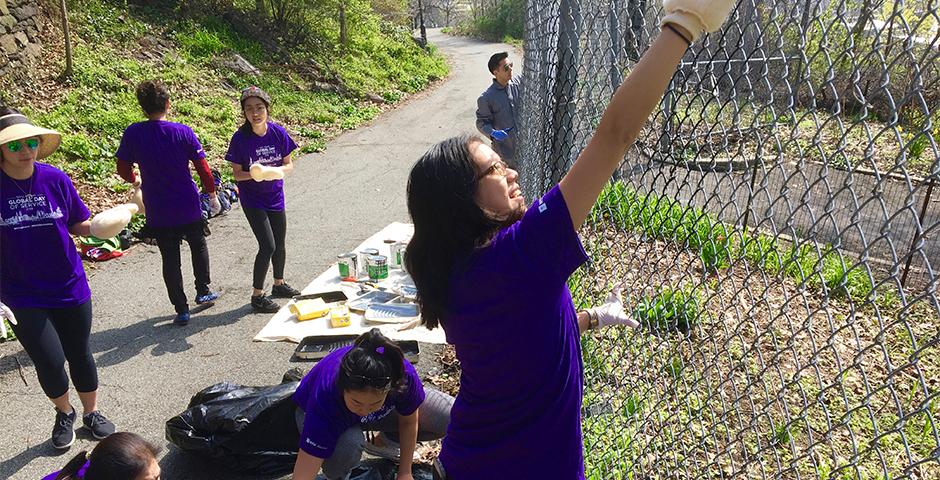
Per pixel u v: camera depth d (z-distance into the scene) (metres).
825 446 3.49
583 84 3.37
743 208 5.09
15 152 3.44
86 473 2.33
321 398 2.95
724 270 4.19
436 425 3.57
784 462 3.31
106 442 2.37
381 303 5.54
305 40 19.48
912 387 4.02
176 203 5.18
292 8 19.00
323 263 6.83
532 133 4.76
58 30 12.50
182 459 3.78
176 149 5.06
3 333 3.50
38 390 4.50
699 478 2.53
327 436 2.92
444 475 1.89
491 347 1.63
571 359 1.71
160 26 15.12
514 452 1.72
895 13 1.37
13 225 3.50
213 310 5.71
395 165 11.22
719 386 2.39
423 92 21.12
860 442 3.57
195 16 16.47
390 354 2.88
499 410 1.71
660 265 3.16
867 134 1.48
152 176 5.05
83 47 12.54
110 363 4.86
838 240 1.64
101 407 4.33
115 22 14.13
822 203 5.79
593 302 3.26
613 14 2.85
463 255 1.58
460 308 1.62
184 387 4.55
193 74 13.90
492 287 1.54
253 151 5.41
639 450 3.05
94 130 10.13
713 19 1.34
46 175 3.64
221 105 13.00
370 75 20.23
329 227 8.01
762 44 1.76
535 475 1.72
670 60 1.36
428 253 1.62
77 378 3.91
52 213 3.62
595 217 3.25
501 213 1.60
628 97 1.37
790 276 4.90
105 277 6.42
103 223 3.75
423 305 1.73
